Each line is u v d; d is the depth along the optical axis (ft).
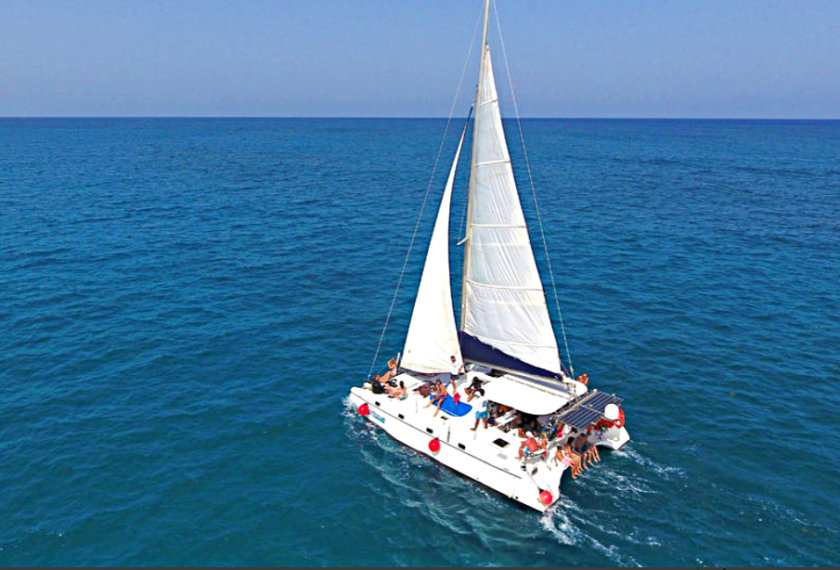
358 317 122.62
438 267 78.02
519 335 76.59
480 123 68.18
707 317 122.52
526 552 59.93
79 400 86.99
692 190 289.94
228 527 62.69
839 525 63.21
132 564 57.21
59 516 63.26
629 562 58.59
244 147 585.22
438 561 58.80
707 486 69.77
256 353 104.42
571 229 201.46
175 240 179.32
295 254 167.84
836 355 104.47
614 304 130.11
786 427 82.23
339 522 63.93
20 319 115.85
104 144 593.01
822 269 154.61
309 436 79.97
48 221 198.18
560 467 68.44
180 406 86.22
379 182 316.19
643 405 88.17
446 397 79.97
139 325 114.93
